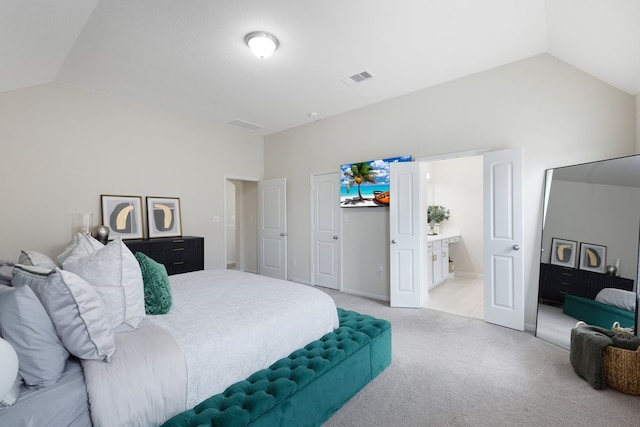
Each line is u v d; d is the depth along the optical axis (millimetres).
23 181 3244
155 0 2156
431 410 1801
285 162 5531
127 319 1487
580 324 2414
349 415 1756
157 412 1193
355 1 2213
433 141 3748
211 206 5004
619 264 2346
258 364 1609
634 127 2617
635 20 1924
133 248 3680
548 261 2891
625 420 1701
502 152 3146
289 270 5496
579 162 2836
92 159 3730
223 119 4949
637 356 1906
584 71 2814
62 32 2430
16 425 942
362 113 4426
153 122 4309
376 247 4324
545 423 1682
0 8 1891
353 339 2039
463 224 5914
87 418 1089
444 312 3654
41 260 1771
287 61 3088
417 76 3482
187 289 2275
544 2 2258
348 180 4500
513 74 3180
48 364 1102
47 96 3400
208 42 2723
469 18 2438
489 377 2170
